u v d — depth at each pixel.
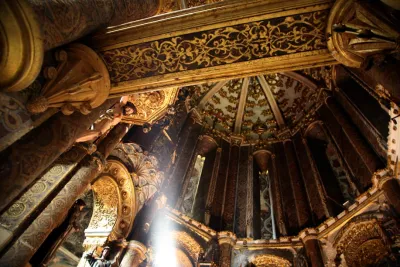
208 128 18.72
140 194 9.65
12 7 3.64
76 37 4.91
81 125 5.48
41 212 5.97
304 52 5.27
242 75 5.63
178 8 9.16
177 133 16.34
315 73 17.58
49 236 7.43
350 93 14.23
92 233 8.88
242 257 10.84
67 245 9.49
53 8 4.26
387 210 8.93
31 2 3.96
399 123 7.39
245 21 5.11
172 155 13.73
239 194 14.73
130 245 9.02
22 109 4.32
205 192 14.49
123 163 9.41
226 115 20.25
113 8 5.65
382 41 4.45
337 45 4.92
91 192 10.20
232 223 12.83
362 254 9.05
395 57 4.46
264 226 13.29
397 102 4.52
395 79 4.30
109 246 8.84
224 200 14.10
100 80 5.41
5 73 3.92
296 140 17.11
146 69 5.67
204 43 5.40
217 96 20.61
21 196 5.75
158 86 5.79
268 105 20.31
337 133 13.97
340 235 9.81
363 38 4.57
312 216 11.98
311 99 17.86
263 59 5.43
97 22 5.25
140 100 9.80
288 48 5.28
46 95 4.62
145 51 5.52
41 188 6.18
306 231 10.69
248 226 12.73
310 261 9.76
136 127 11.92
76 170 7.04
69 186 6.65
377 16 4.35
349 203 10.84
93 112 5.73
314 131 16.47
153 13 8.06
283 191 14.35
